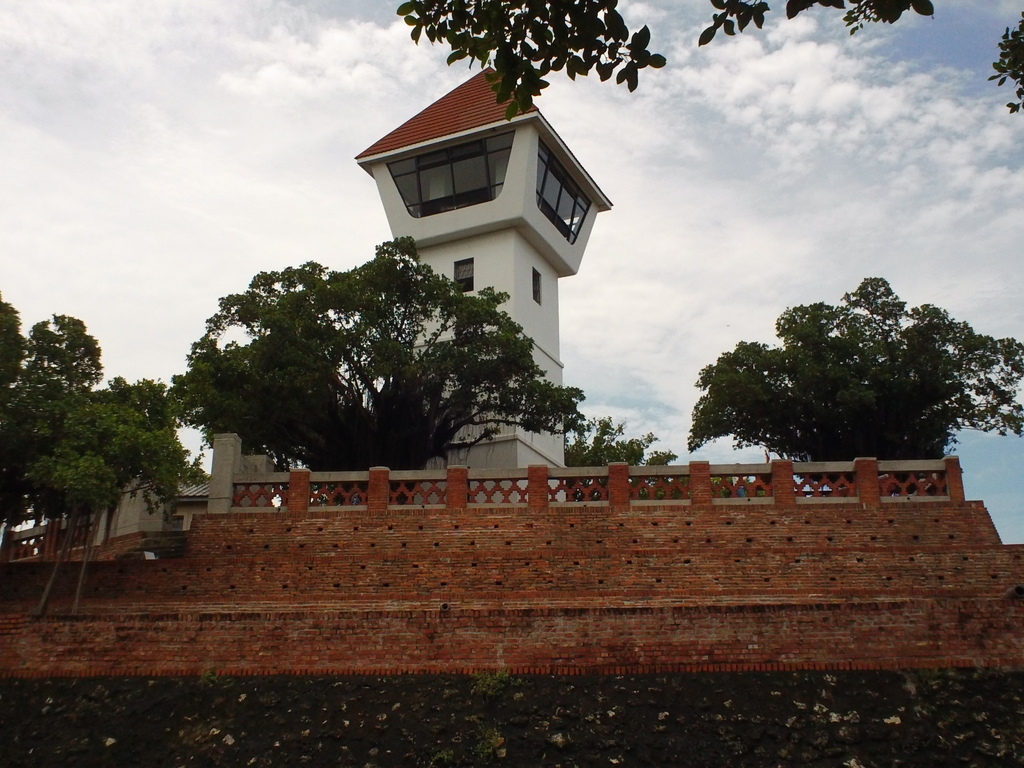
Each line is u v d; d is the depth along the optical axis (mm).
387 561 25359
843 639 21047
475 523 25594
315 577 25328
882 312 35938
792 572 24516
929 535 24719
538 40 12625
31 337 25859
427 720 19859
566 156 44594
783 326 36531
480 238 43531
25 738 20000
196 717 20312
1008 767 18125
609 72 12711
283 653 21656
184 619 22094
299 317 31812
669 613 21469
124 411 24109
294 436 32688
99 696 21000
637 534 25188
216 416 30312
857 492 25328
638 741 19078
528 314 43062
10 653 21984
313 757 19156
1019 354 34344
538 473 25984
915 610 21172
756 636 21203
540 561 25031
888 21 11617
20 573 25625
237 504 26531
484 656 21344
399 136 45031
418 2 13055
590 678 20859
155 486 24438
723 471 25750
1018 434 34656
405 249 34312
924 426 34656
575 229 47406
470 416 34688
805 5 11500
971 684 20047
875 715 19438
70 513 24359
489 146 43094
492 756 18922
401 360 32250
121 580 25422
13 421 23734
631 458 46062
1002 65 17062
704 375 37062
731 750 18812
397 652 21516
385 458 32781
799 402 34688
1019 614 20938
